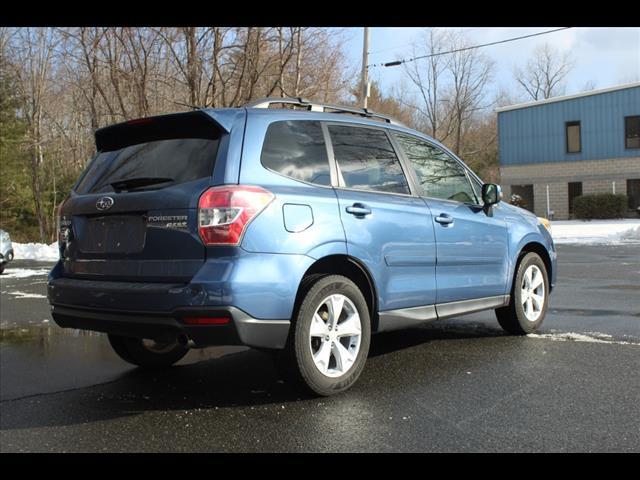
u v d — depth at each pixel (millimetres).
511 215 5906
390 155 4840
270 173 3908
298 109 4445
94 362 5461
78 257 4270
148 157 4160
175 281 3689
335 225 4086
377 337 5996
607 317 6688
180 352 5199
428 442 3295
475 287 5297
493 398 3977
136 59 20516
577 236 21922
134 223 3947
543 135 32656
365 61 22625
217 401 4109
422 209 4816
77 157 34594
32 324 7547
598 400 3875
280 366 3932
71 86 26281
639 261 13391
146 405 4094
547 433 3367
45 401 4266
